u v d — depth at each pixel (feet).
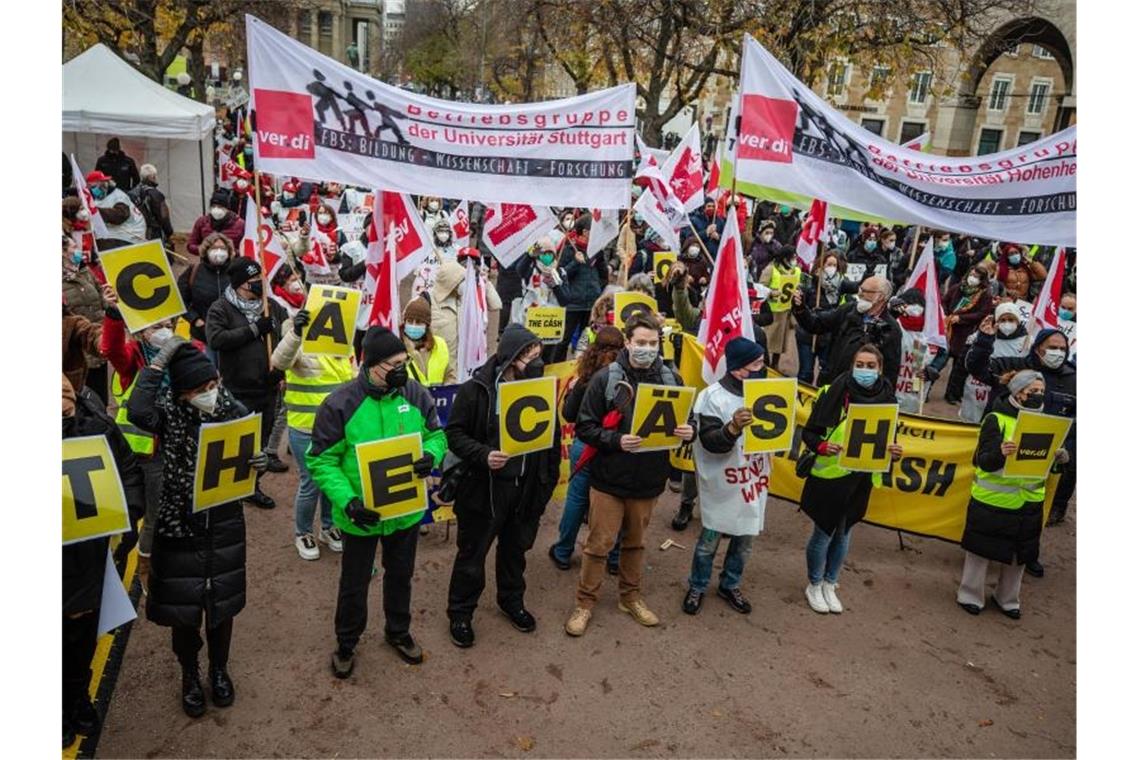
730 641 16.80
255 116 17.19
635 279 26.66
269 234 23.59
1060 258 25.95
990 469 17.58
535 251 31.32
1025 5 66.03
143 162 55.98
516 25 76.33
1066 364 20.90
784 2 57.26
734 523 16.96
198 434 12.27
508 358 14.79
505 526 15.89
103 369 22.70
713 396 16.81
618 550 19.31
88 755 12.29
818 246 35.81
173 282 15.02
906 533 22.54
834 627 17.66
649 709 14.51
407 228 23.54
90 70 51.37
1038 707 15.46
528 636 16.39
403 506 13.76
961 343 35.45
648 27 68.44
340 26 215.10
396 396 14.07
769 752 13.69
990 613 18.80
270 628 15.90
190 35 78.13
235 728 13.19
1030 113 138.62
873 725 14.57
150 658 14.75
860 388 16.97
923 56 75.20
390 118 18.12
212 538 12.55
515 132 19.10
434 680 14.80
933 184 20.31
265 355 19.25
